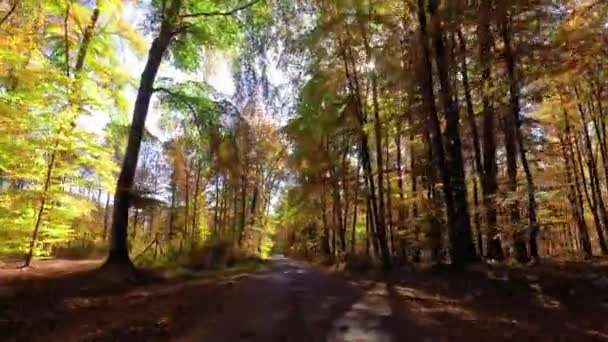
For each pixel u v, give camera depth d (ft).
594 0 48.32
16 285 43.19
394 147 117.50
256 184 159.02
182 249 94.99
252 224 171.32
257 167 145.07
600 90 74.23
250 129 63.82
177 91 59.26
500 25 54.13
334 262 130.62
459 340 24.39
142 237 104.01
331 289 51.01
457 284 50.31
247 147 65.57
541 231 70.54
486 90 62.28
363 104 90.68
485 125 70.13
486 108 66.08
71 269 61.26
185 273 74.23
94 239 109.81
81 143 57.47
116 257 56.59
